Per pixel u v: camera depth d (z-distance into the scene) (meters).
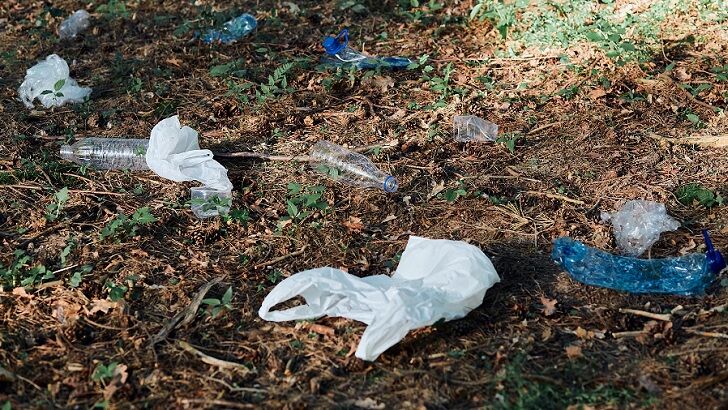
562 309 4.05
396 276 4.22
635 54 6.09
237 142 5.52
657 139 5.31
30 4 7.66
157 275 4.38
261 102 5.86
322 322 4.01
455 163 5.21
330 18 7.09
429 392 3.62
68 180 5.20
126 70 6.47
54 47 6.91
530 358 3.77
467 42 6.62
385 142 5.43
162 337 3.97
